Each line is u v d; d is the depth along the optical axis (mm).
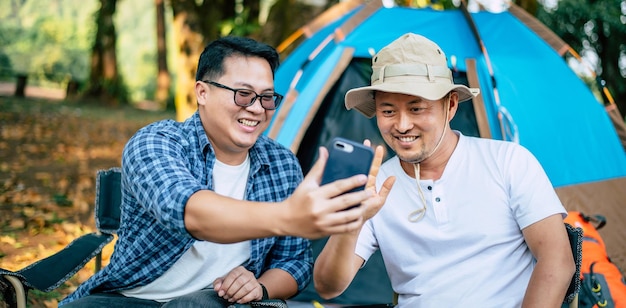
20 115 12172
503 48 3887
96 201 2508
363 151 1458
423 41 1943
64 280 2047
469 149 1995
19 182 6566
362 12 3961
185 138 1986
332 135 3750
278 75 4105
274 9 7121
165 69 20438
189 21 7422
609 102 4180
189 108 7434
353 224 1395
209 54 1953
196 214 1524
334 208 1358
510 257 1929
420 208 1976
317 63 3826
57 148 9078
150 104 21000
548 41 4086
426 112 1876
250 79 1911
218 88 1919
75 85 18688
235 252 2018
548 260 1814
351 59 3812
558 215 1870
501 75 3725
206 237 1537
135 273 1976
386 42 3801
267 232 1433
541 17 9914
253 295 1842
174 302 1791
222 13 8664
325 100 3799
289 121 3688
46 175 7094
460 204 1938
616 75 10750
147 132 1920
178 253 1943
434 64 1917
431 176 1996
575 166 3682
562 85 3896
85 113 14555
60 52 26625
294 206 1387
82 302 1918
